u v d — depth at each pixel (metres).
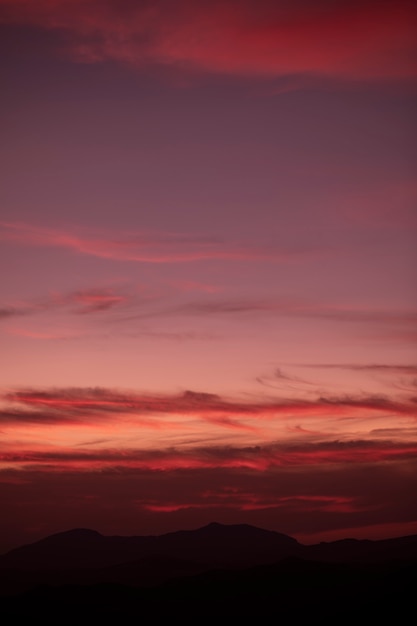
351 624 82.38
